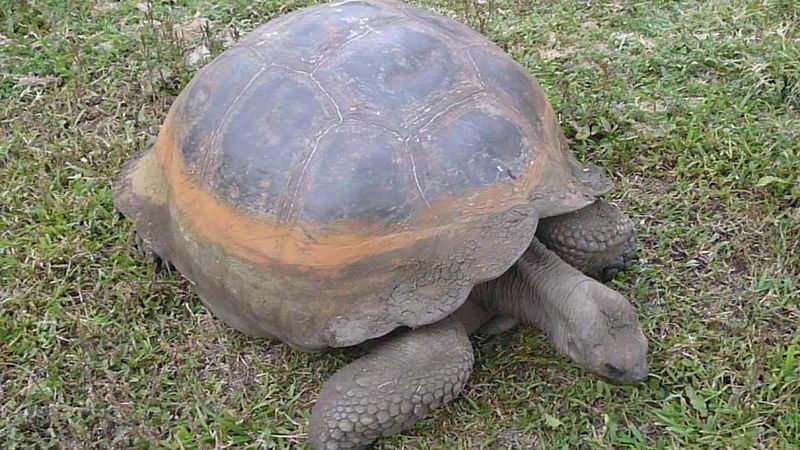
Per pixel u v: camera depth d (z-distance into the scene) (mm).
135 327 2330
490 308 2176
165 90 3084
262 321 2062
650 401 2100
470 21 3334
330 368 2207
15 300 2377
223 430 2088
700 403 2074
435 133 1998
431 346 2004
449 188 1968
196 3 3527
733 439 2004
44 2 3486
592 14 3371
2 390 2199
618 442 2023
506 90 2137
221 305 2146
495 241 1960
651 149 2742
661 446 2010
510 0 3480
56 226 2586
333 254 1955
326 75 2068
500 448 2043
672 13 3332
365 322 1961
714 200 2574
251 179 2023
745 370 2135
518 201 1999
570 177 2117
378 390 1972
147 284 2418
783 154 2635
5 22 3389
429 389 1974
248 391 2191
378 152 1969
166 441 2082
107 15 3469
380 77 2047
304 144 2000
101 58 3205
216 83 2182
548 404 2109
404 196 1952
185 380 2217
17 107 3016
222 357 2270
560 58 3152
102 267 2484
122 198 2373
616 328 1951
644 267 2406
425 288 1955
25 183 2721
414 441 2057
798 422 2020
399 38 2117
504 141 2029
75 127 2945
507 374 2180
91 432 2104
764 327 2229
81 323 2326
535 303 2076
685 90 2967
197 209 2117
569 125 2816
